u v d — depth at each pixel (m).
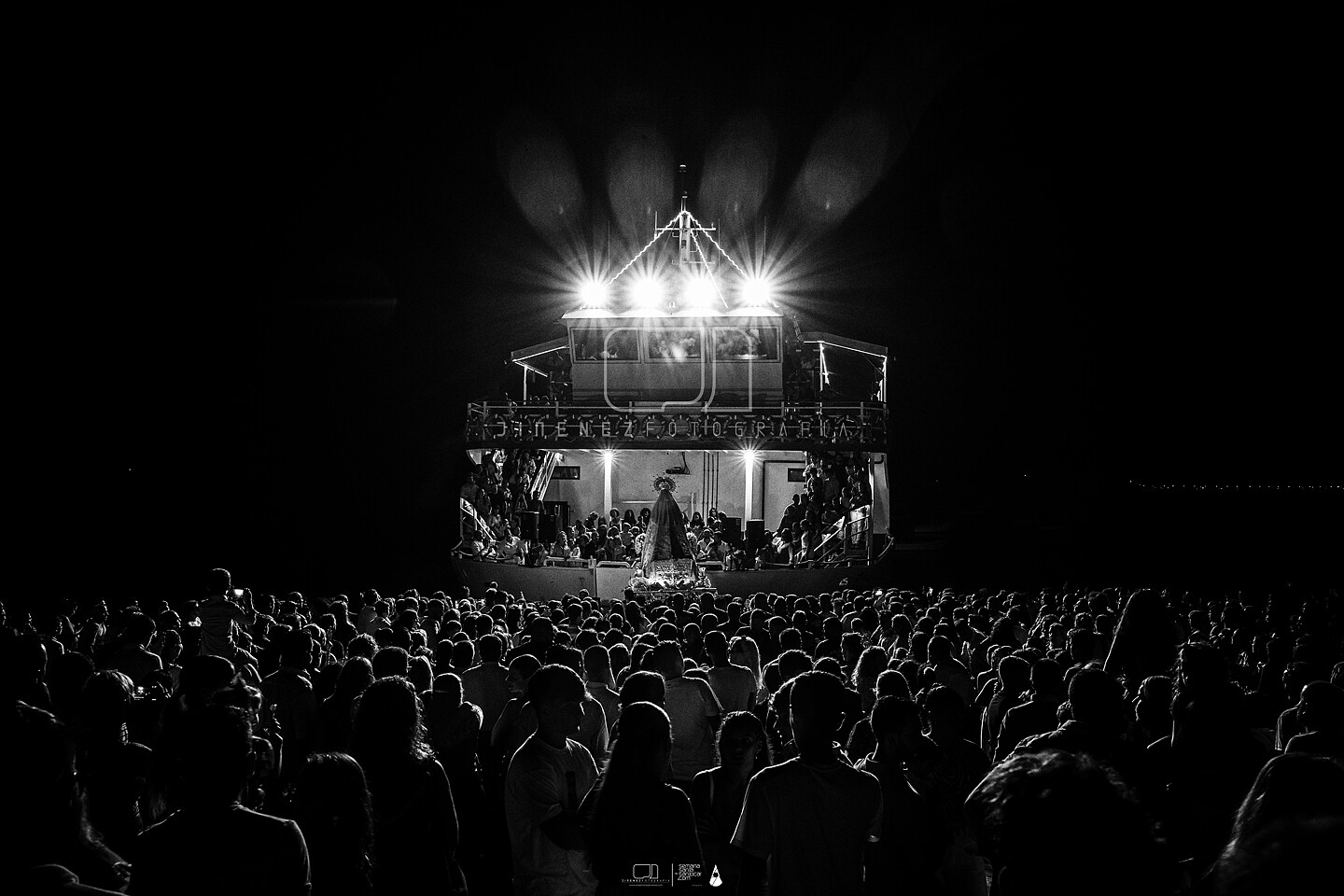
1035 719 7.25
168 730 4.89
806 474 38.59
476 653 13.52
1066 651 11.88
